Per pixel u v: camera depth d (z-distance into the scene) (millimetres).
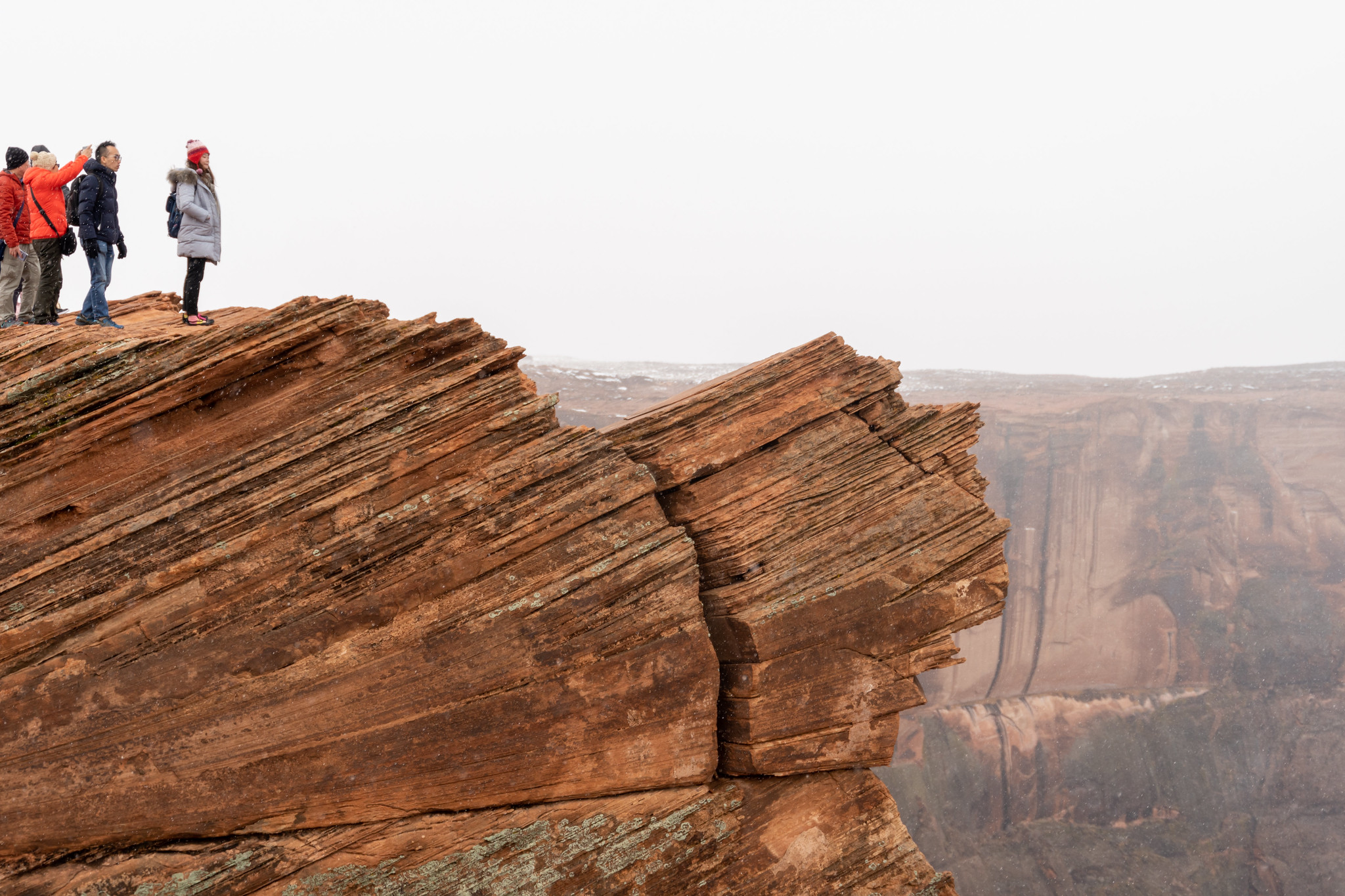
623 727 7863
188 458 7051
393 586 7320
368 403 7344
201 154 8289
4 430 6672
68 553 6797
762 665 8445
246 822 6980
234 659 6992
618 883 7785
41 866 6621
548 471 7730
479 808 7516
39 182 8516
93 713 6750
